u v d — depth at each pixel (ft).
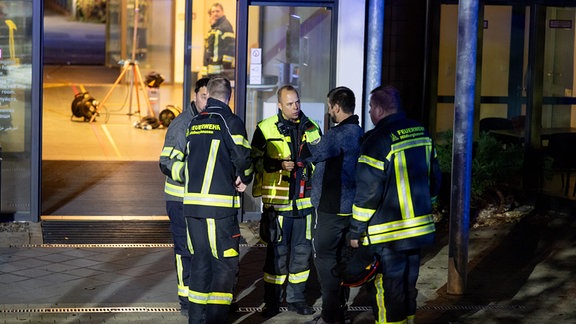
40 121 34.86
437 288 28.55
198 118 23.39
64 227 34.53
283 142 25.12
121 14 82.94
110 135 53.57
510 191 39.63
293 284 25.68
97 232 34.06
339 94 23.77
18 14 34.63
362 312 26.27
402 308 22.12
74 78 78.13
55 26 111.14
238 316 25.62
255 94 37.04
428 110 40.37
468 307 26.78
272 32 36.81
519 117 40.81
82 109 58.18
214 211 22.90
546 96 40.42
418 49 40.47
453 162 27.58
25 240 32.73
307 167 25.34
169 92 68.85
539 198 39.70
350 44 36.24
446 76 40.42
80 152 48.11
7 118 34.83
